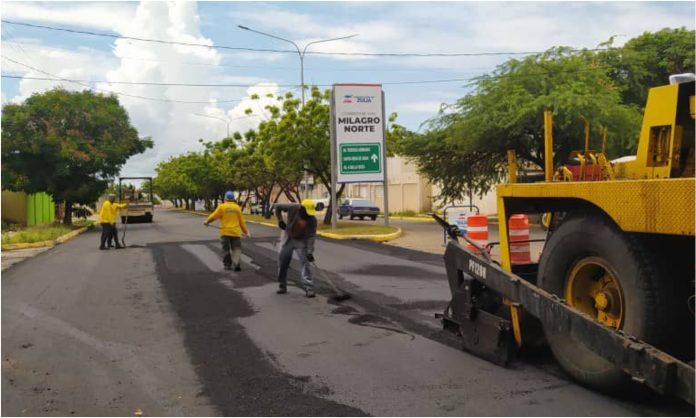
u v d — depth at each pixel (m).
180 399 4.95
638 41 29.59
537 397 4.77
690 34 28.78
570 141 22.72
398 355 6.09
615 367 4.50
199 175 57.22
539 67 23.45
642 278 4.27
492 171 30.41
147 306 8.91
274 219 37.47
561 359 5.06
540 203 5.43
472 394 4.89
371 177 23.98
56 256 16.61
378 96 23.92
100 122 30.81
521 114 21.20
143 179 42.12
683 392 3.85
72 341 6.87
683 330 4.29
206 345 6.64
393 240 20.25
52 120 29.44
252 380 5.41
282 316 8.10
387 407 4.68
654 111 4.66
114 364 5.96
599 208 4.68
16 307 8.91
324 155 27.17
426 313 8.07
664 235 4.28
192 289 10.40
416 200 50.72
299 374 5.56
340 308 8.58
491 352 5.68
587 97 20.62
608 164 5.05
